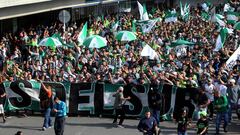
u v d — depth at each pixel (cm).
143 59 2820
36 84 2348
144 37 3550
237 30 3875
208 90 2259
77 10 4922
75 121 2281
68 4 4553
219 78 2253
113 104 2330
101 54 2988
